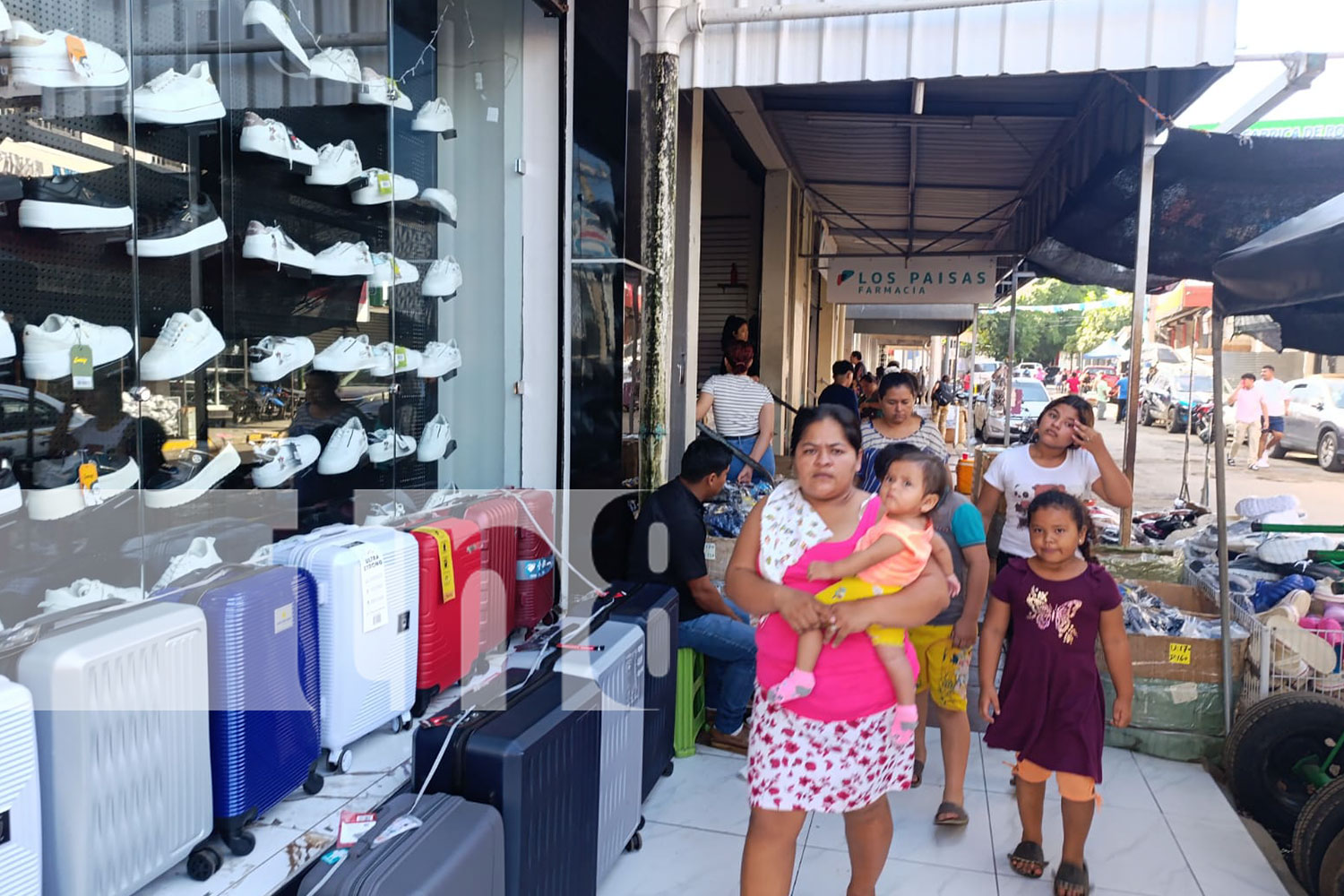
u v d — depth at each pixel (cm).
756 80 450
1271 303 329
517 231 362
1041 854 292
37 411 199
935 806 336
